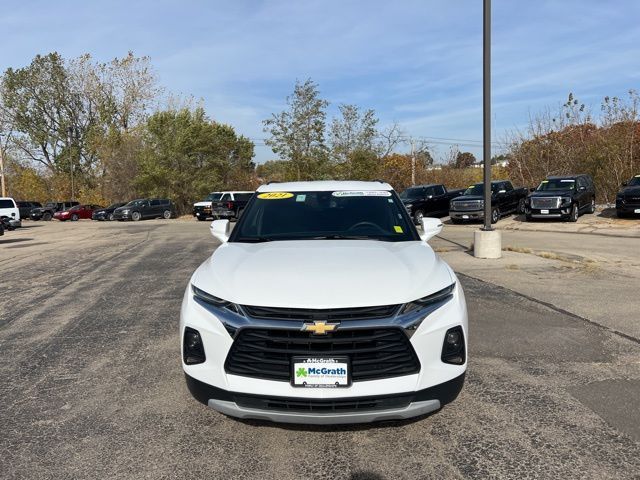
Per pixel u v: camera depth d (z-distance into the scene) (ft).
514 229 65.16
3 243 62.23
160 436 11.21
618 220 67.92
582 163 93.66
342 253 11.97
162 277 31.45
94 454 10.48
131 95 182.70
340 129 116.16
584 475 9.41
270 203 15.47
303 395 9.43
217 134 149.89
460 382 10.34
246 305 9.80
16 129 196.75
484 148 36.45
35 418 12.17
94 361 16.17
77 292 27.40
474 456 10.14
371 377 9.55
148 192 137.90
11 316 22.26
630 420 11.57
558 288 25.79
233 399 9.83
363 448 10.54
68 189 186.50
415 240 13.73
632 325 19.08
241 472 9.75
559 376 14.24
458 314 10.50
